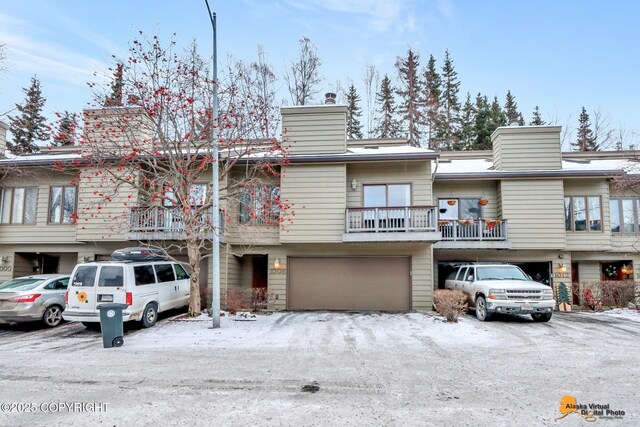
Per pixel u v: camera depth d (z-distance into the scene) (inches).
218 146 461.4
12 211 644.7
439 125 1328.7
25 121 1087.0
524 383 229.8
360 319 482.3
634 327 437.4
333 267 596.1
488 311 458.6
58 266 680.4
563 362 281.3
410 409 186.4
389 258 592.1
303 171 578.9
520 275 510.0
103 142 490.0
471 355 302.8
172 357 296.5
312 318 491.5
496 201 657.6
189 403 193.8
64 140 461.4
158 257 475.5
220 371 254.5
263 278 655.8
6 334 410.0
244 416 176.9
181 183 459.5
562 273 633.0
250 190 507.2
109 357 297.7
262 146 556.4
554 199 625.3
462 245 610.2
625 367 267.6
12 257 642.2
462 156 812.0
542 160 647.1
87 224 592.7
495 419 174.6
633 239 658.2
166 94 445.7
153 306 435.2
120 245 619.5
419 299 576.4
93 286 399.5
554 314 553.9
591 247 637.3
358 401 197.5
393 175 592.7
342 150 590.9
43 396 204.5
